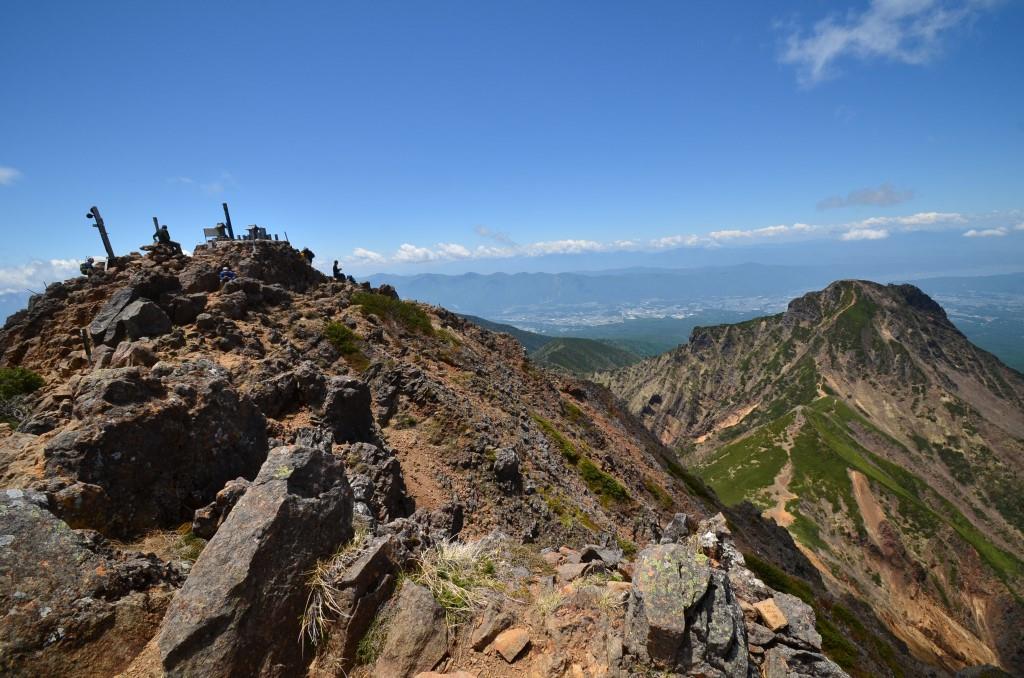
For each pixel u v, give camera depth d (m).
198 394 10.17
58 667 5.05
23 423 11.59
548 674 6.21
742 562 9.47
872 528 143.12
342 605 6.04
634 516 30.06
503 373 41.59
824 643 33.22
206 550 5.74
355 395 17.00
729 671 6.06
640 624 6.41
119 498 8.13
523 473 23.23
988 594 128.25
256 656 5.38
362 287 44.88
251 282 25.64
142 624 5.70
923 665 52.50
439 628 6.40
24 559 5.56
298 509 6.18
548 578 8.45
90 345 17.86
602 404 65.00
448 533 15.84
